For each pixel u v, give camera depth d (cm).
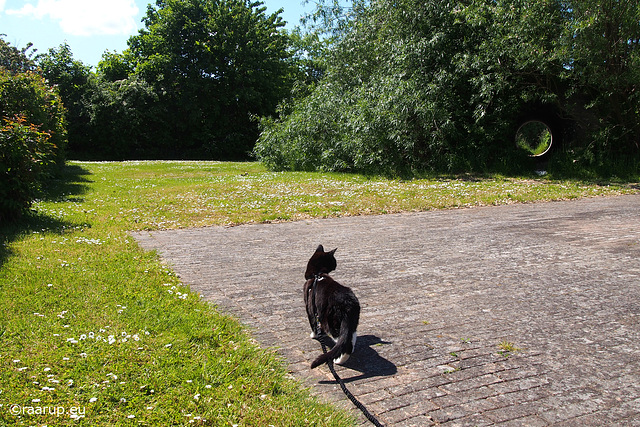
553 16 1706
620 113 1775
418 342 420
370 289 568
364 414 306
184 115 5069
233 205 1225
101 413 296
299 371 369
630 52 1653
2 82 1420
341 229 948
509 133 1975
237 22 4947
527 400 325
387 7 2136
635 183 1628
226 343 401
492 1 1883
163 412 297
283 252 755
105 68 5472
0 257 629
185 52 4978
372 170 1961
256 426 289
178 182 1845
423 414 309
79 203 1225
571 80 1816
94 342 384
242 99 5012
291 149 2320
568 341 420
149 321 433
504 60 1861
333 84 2394
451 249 767
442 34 1914
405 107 1842
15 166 870
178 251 753
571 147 1911
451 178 1789
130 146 5072
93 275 563
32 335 392
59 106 2083
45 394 310
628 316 478
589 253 729
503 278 610
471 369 370
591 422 299
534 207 1183
